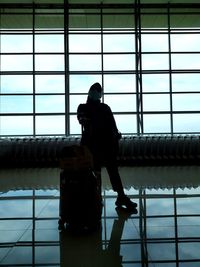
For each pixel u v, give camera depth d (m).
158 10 15.29
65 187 3.90
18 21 15.40
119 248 3.24
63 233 3.82
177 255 3.01
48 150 14.05
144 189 7.25
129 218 4.55
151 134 15.12
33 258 2.98
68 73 15.14
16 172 11.34
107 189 7.37
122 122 15.20
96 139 4.62
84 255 3.04
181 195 6.48
